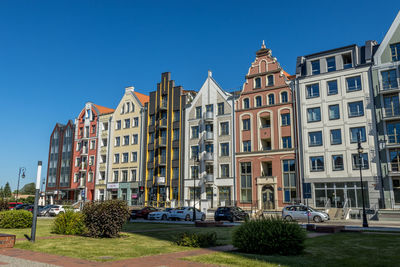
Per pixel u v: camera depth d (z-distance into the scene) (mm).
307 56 40781
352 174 35688
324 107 38625
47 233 17812
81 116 65688
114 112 60125
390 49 35688
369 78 36344
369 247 12891
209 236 13797
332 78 38625
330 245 13391
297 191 38688
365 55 37094
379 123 35031
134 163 55031
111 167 58031
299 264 9484
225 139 45781
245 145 44156
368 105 36000
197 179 47156
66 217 17734
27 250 12109
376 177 34281
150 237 16656
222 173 45375
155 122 53688
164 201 49281
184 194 47875
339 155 36906
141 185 53156
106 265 9383
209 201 45594
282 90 42156
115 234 16422
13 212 21297
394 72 35156
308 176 38250
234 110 45625
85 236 16688
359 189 35062
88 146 62656
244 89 45438
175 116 51812
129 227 23500
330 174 37000
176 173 49688
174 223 28797
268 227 11688
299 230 11539
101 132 61312
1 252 11695
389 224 27594
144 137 54656
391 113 34594
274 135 41781
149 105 55188
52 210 42594
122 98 59438
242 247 11828
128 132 57156
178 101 51719
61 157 67375
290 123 40906
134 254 11234
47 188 68125
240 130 44625
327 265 9375
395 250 12141
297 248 11375
